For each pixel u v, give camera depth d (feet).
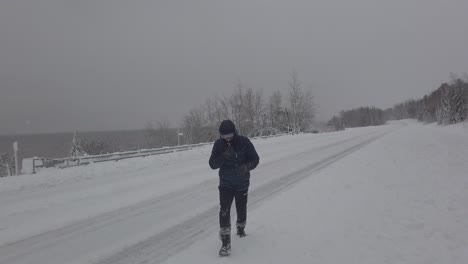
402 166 39.14
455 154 48.26
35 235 19.76
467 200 23.34
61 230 20.61
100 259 16.30
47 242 18.65
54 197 29.84
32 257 16.67
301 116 181.37
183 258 15.99
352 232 18.43
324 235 18.15
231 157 16.79
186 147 76.89
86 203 27.30
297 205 24.06
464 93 182.19
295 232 18.75
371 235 17.89
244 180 17.17
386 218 20.45
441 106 199.00
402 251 15.80
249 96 171.12
